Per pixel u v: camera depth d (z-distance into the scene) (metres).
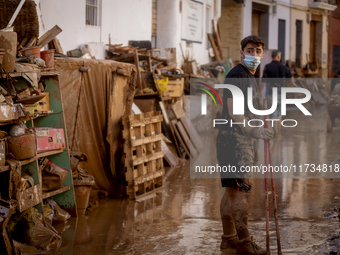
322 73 27.84
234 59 19.75
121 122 6.59
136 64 9.45
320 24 27.53
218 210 5.59
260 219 5.16
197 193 6.46
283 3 23.08
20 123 4.45
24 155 4.33
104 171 6.30
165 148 8.57
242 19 19.61
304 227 4.86
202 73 14.13
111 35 10.42
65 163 5.21
